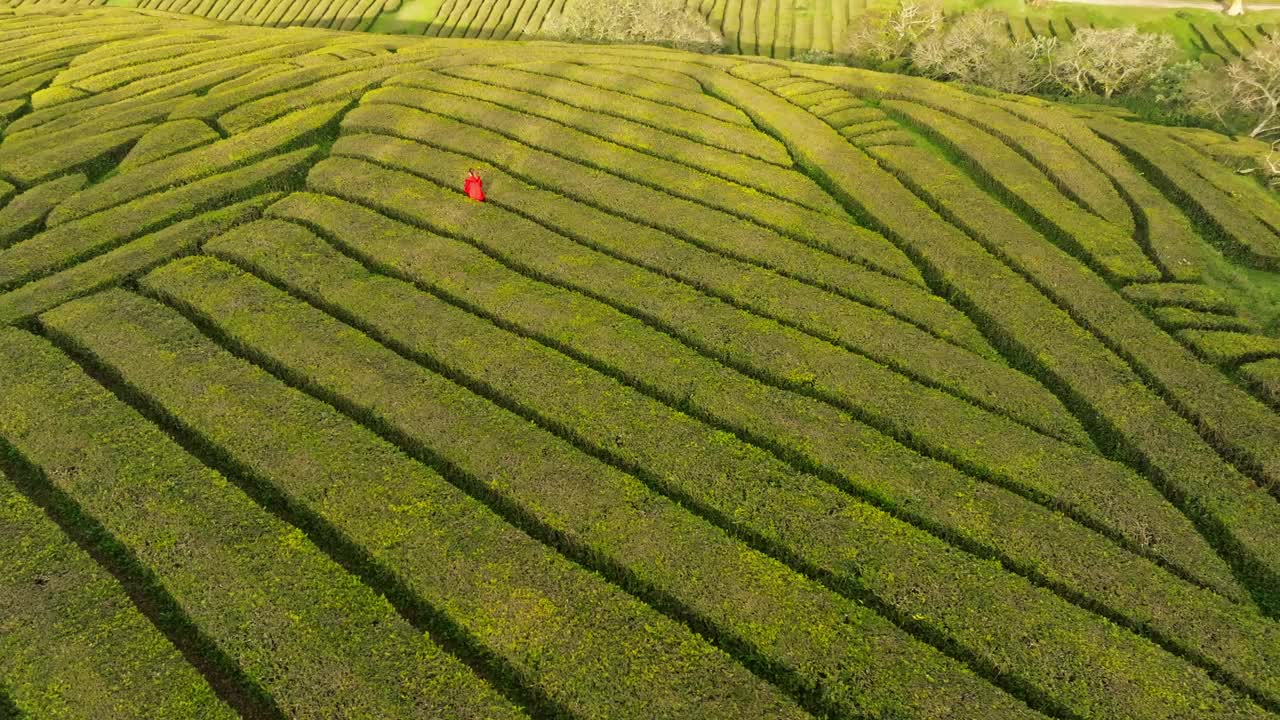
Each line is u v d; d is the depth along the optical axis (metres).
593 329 29.17
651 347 28.41
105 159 40.31
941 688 18.47
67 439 24.33
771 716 17.94
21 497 22.88
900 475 23.83
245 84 48.16
